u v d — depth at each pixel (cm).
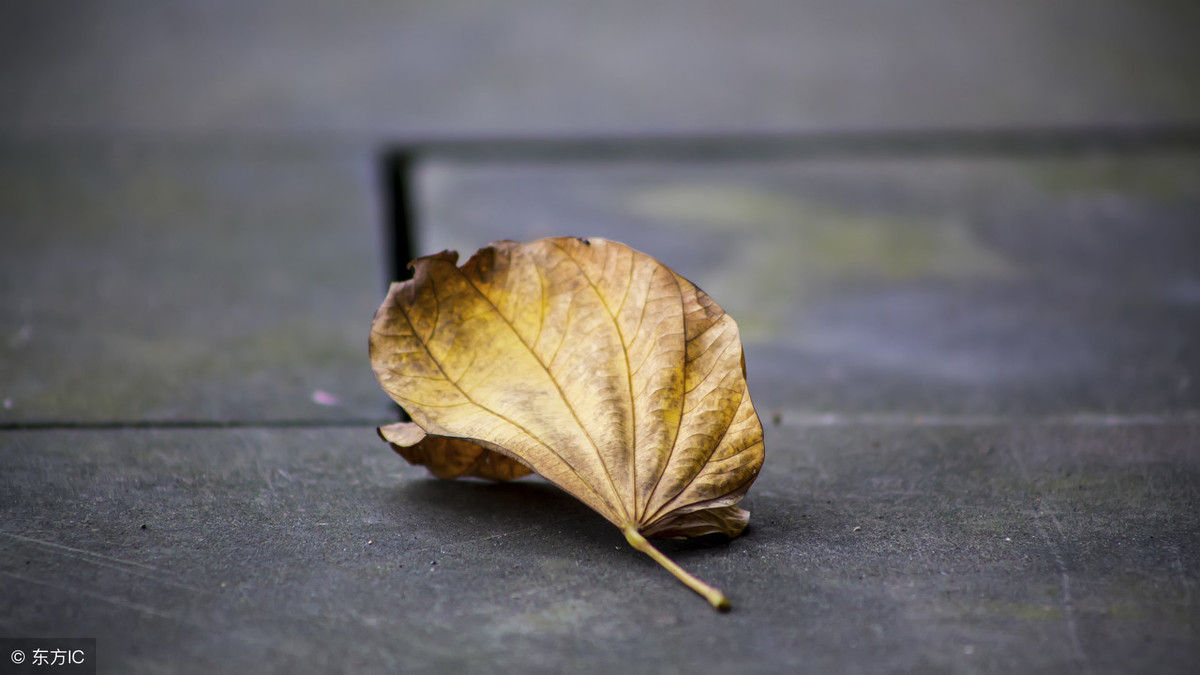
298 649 81
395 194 143
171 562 84
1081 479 89
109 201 136
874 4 272
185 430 92
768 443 92
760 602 83
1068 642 81
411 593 83
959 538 85
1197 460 90
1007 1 271
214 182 146
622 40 239
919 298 108
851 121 182
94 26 237
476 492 88
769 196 147
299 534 86
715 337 85
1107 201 142
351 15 256
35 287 107
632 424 85
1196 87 198
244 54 221
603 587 83
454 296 86
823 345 103
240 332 103
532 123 181
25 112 177
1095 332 104
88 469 89
